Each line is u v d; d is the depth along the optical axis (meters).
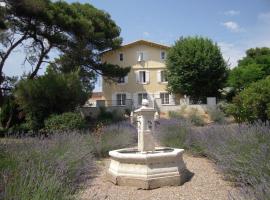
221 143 8.57
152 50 44.81
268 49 47.38
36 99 19.39
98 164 9.74
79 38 28.33
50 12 25.52
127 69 34.94
